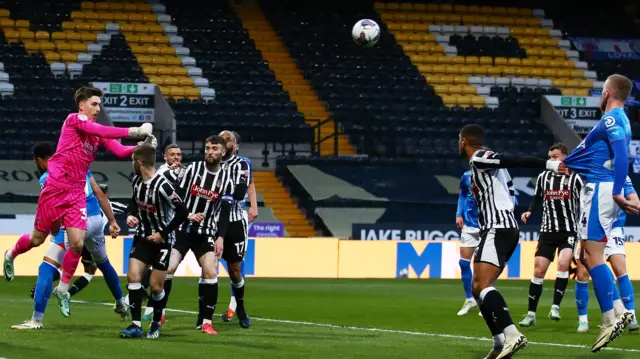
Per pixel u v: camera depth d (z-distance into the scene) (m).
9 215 70.69
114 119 84.50
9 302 40.56
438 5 109.00
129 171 77.81
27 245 29.59
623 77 26.42
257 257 63.62
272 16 103.25
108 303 41.19
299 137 86.62
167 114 83.12
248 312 39.53
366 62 98.88
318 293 50.88
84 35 93.62
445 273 65.19
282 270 63.91
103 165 78.06
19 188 73.75
